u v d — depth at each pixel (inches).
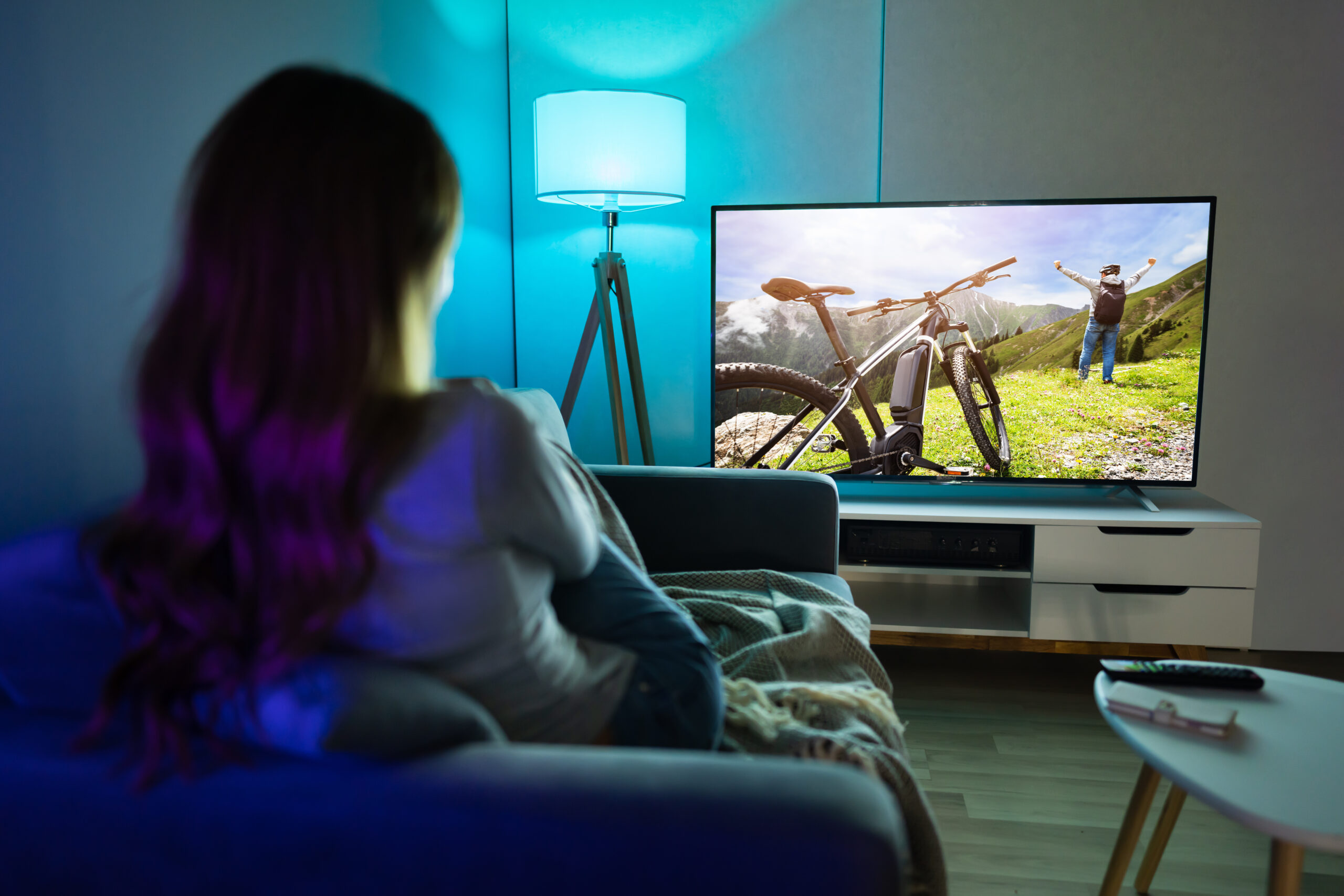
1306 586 112.0
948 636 113.2
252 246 28.6
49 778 27.3
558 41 120.3
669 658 40.7
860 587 116.8
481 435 30.2
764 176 117.6
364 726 26.2
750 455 114.1
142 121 56.2
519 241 123.7
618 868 24.8
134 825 26.7
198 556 28.2
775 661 52.7
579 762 27.5
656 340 121.9
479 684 33.5
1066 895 62.7
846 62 114.8
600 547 46.3
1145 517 99.8
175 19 58.9
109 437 53.9
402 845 25.6
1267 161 107.5
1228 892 63.5
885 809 25.4
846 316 110.3
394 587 30.5
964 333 108.3
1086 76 110.1
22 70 47.2
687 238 119.8
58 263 49.9
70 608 30.6
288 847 26.1
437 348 100.0
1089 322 105.9
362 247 29.0
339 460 28.1
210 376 28.8
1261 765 46.0
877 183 115.9
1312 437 109.9
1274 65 106.4
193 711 28.6
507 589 32.3
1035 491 117.2
